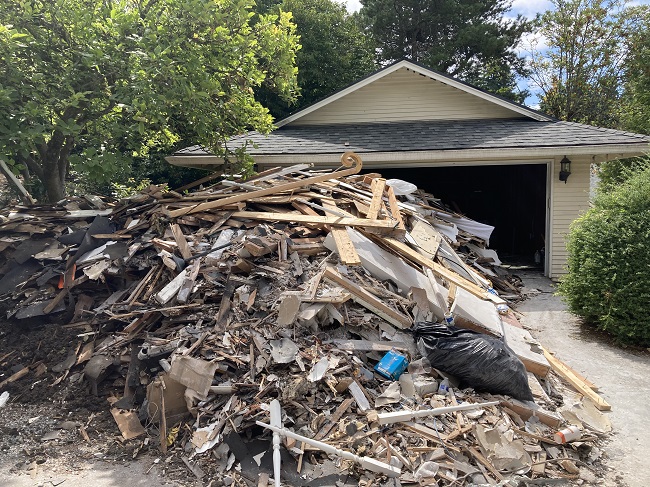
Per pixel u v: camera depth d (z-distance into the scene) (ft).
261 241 19.04
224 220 21.79
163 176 69.46
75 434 15.15
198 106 27.48
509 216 52.26
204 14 25.68
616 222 23.00
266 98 69.87
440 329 16.71
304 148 36.50
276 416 13.38
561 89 88.07
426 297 18.63
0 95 21.44
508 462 13.04
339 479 12.34
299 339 15.72
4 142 22.24
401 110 42.37
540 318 26.96
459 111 41.88
